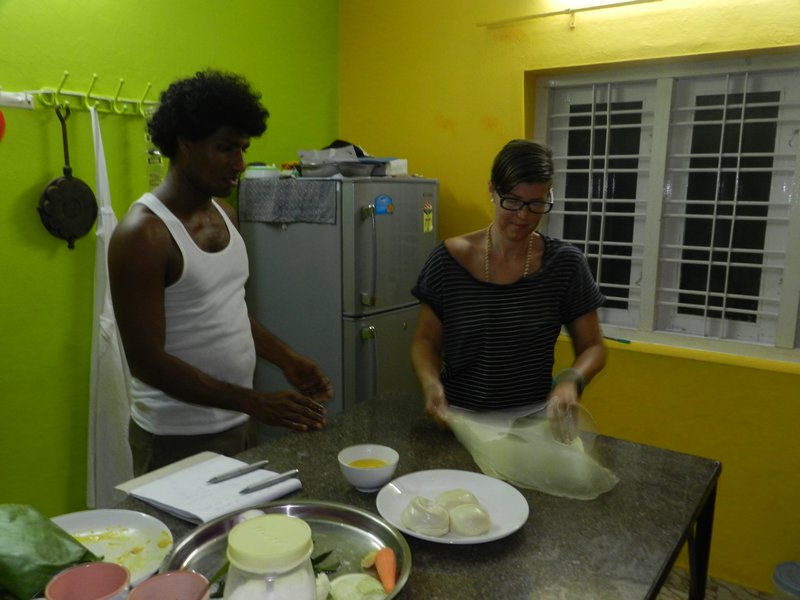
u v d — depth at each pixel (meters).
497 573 0.93
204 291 1.49
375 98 3.13
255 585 0.65
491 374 1.57
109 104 2.28
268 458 1.31
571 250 1.61
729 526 2.47
